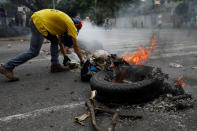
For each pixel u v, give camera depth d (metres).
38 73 4.84
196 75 4.42
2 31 14.71
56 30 4.20
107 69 3.73
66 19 4.08
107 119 2.56
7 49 8.96
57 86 3.88
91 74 4.04
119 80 3.63
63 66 5.05
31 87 3.86
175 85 3.18
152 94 2.96
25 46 10.01
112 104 2.88
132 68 3.61
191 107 2.80
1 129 2.41
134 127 2.36
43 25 4.09
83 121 2.53
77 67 5.20
